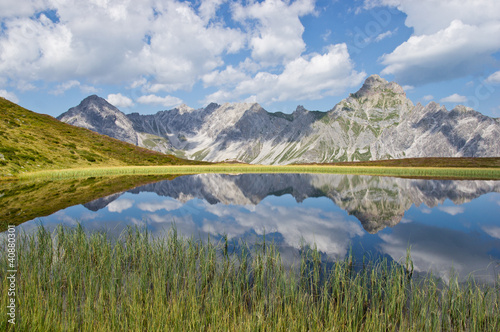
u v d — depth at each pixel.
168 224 22.84
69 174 64.56
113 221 23.48
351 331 8.36
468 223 24.34
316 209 30.47
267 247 15.84
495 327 8.66
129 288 10.52
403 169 85.94
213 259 12.88
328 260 14.70
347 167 94.62
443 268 13.95
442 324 9.12
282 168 94.31
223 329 8.09
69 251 13.36
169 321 8.50
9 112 102.81
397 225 23.61
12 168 60.91
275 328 8.22
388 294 10.11
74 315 8.62
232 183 55.25
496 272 13.45
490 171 76.56
